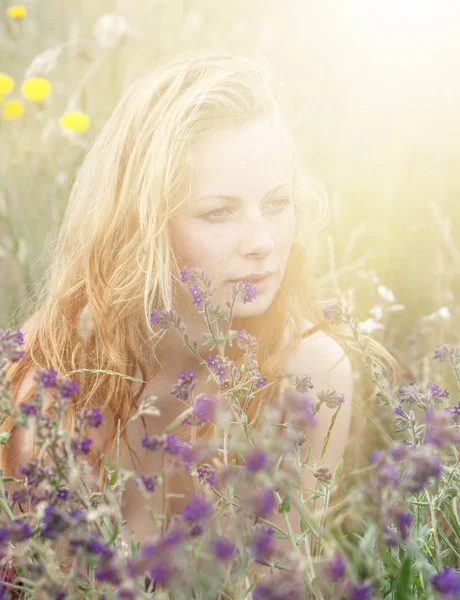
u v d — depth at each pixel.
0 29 4.44
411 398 1.40
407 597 1.11
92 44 4.28
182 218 1.73
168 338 1.94
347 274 3.06
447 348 1.54
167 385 2.03
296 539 1.32
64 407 1.17
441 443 1.05
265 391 1.94
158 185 1.73
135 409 1.98
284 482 1.06
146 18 4.91
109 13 4.91
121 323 1.91
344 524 1.83
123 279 1.90
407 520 1.01
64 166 3.56
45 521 1.04
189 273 1.45
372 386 2.33
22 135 3.82
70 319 2.00
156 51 4.34
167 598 1.16
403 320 2.94
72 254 2.07
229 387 1.42
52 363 1.95
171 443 1.16
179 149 1.69
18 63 4.48
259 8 4.89
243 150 1.69
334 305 1.59
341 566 0.99
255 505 0.98
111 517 1.20
